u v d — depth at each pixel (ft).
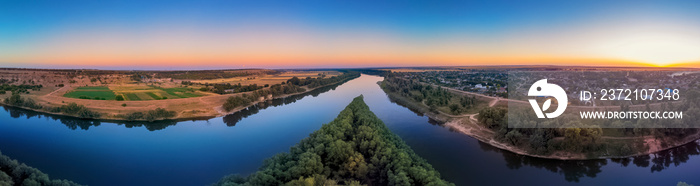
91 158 407.64
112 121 625.00
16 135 513.86
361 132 376.48
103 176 353.10
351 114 476.95
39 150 437.17
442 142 459.73
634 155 376.48
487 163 378.53
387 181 305.12
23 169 273.13
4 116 654.53
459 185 322.75
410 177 282.15
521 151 404.16
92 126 587.27
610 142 396.16
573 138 376.68
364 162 309.83
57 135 519.19
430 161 385.91
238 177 270.26
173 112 655.35
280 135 512.63
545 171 354.13
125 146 458.91
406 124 574.56
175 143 473.26
